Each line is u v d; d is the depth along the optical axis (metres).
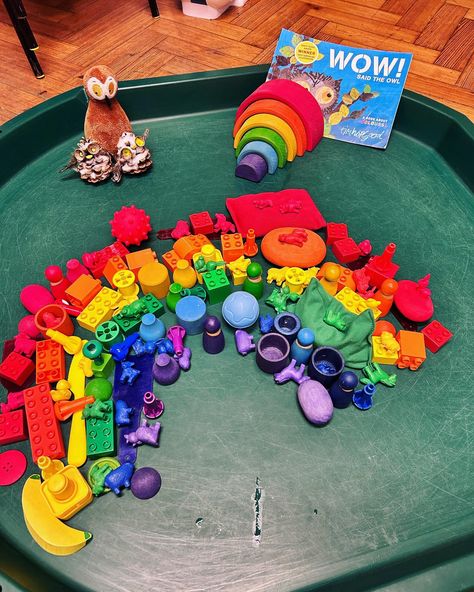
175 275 0.85
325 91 1.17
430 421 0.76
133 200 1.07
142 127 1.25
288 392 0.78
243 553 0.64
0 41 1.38
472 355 0.83
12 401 0.74
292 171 1.13
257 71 1.22
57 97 1.16
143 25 1.42
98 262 0.91
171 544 0.65
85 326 0.83
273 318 0.84
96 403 0.71
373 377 0.78
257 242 0.98
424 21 1.41
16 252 0.98
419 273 0.94
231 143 1.20
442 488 0.70
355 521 0.67
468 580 0.61
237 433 0.74
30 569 0.62
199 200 1.06
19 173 1.14
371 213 1.04
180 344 0.79
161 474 0.70
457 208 1.06
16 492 0.69
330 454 0.72
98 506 0.68
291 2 1.50
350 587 0.63
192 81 1.21
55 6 1.50
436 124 1.16
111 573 0.63
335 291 0.85
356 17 1.43
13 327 0.87
